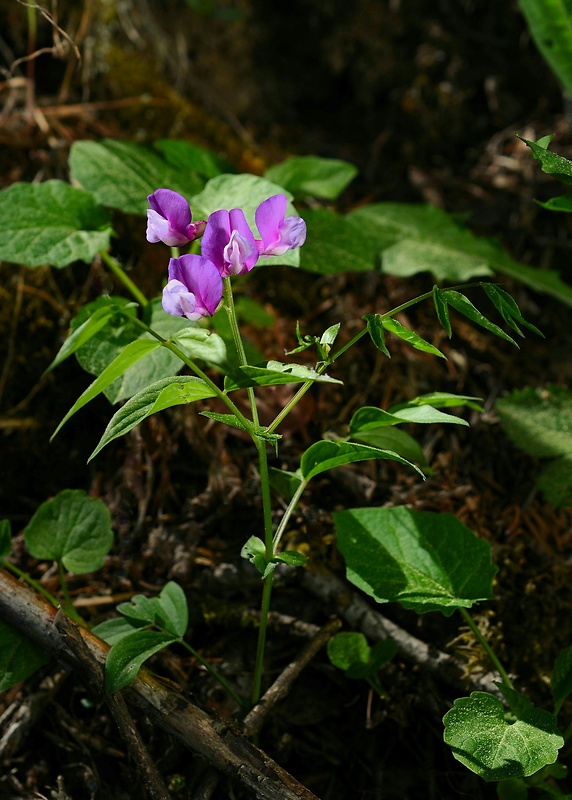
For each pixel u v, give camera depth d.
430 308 0.70
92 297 0.67
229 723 0.53
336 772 0.57
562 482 0.63
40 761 0.56
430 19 0.84
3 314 0.66
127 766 0.56
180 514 0.62
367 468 0.64
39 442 0.65
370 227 0.70
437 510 0.63
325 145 0.82
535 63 0.83
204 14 0.82
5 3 0.74
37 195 0.61
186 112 0.76
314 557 0.60
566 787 0.58
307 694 0.58
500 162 0.79
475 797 0.56
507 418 0.65
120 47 0.76
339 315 0.69
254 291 0.70
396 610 0.60
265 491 0.53
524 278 0.69
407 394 0.67
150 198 0.51
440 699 0.58
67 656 0.54
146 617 0.55
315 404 0.65
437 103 0.83
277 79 0.84
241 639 0.59
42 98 0.73
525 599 0.60
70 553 0.57
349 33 0.84
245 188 0.59
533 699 0.59
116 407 0.65
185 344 0.52
